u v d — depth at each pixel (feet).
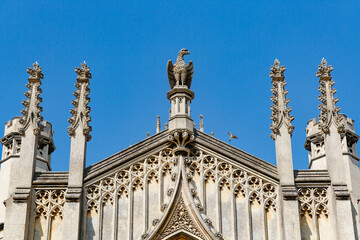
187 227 97.91
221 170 102.27
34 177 101.14
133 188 101.19
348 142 115.24
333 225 98.48
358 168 113.70
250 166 102.01
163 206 98.84
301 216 99.45
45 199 99.96
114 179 101.50
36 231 98.22
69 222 97.25
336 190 99.40
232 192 100.63
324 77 106.83
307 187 100.94
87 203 99.81
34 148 102.47
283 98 106.11
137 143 103.50
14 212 97.55
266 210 99.86
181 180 100.73
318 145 115.85
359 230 98.07
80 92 106.52
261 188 101.04
